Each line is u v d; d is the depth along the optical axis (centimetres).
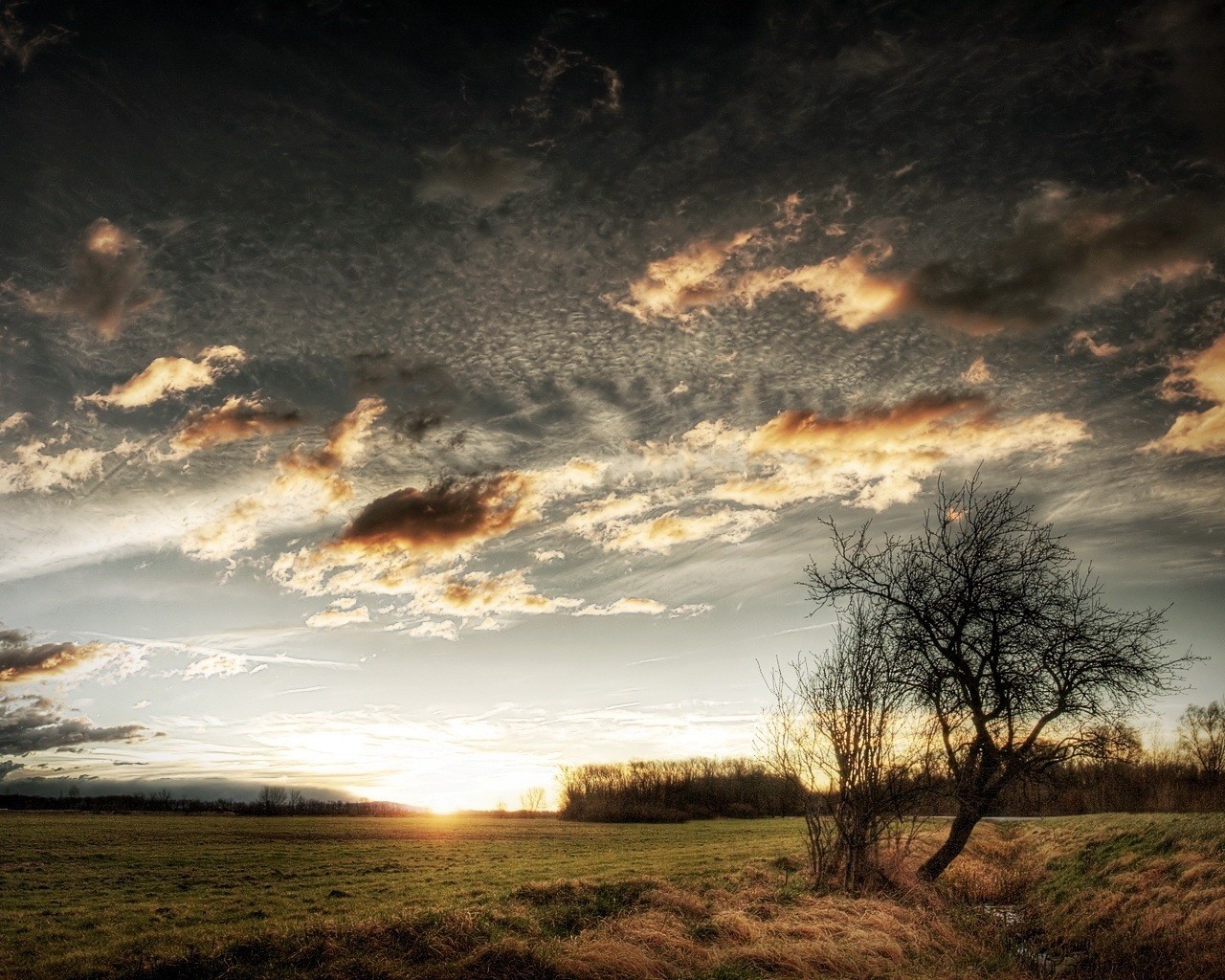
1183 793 5472
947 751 2369
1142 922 1767
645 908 2011
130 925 2358
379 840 6581
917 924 1886
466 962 1470
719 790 11912
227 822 9175
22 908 2770
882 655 2403
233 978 1431
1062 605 2342
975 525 2472
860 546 2531
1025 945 1930
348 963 1470
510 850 5538
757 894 2192
